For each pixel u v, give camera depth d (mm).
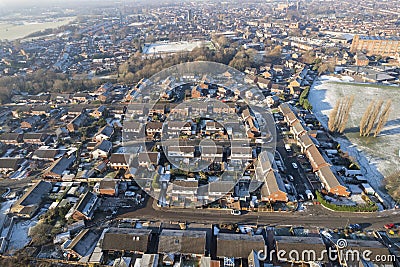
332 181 78125
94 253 60156
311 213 71375
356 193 78188
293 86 152375
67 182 83125
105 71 186500
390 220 68875
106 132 104812
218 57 190625
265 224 68125
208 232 64250
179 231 63406
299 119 114812
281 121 118438
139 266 57062
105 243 60688
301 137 99562
